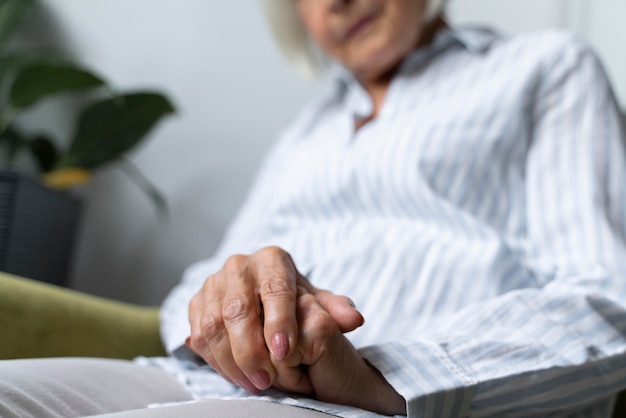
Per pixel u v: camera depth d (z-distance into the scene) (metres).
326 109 0.94
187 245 1.24
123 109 1.12
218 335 0.46
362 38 0.80
